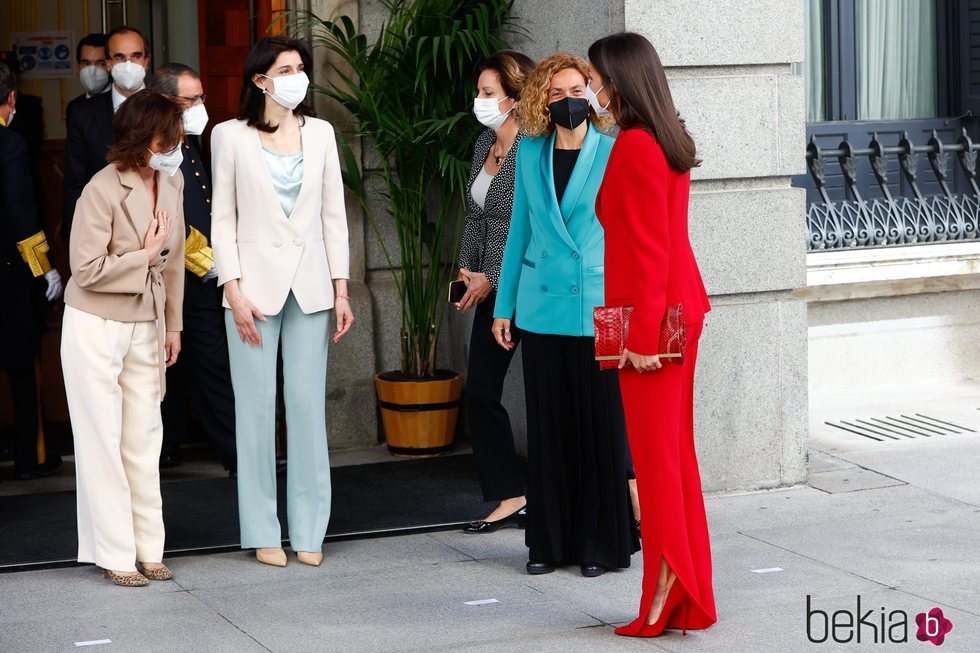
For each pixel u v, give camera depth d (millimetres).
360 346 7602
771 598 4895
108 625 4754
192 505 6402
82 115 6660
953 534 5695
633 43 4406
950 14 9586
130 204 5098
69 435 7730
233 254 5406
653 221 4309
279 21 7496
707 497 6398
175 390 7098
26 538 5840
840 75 9406
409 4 7531
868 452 7203
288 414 5512
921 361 8867
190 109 6324
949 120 9594
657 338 4332
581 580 5219
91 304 5105
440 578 5270
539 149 5234
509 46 7117
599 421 5215
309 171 5445
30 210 6414
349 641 4551
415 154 7207
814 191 9102
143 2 8070
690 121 6227
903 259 8547
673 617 4559
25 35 8023
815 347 8625
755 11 6289
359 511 6246
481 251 5953
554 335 5223
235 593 5117
